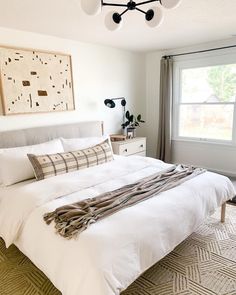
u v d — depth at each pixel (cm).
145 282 176
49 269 147
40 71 295
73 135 331
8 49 265
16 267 196
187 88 426
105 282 122
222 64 373
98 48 369
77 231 142
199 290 168
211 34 320
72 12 224
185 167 262
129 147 384
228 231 239
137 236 146
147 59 459
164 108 433
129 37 325
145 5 216
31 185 209
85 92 359
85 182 217
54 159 241
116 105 414
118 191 200
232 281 175
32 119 298
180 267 191
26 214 177
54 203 182
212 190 220
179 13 236
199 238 229
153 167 267
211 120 408
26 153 244
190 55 402
